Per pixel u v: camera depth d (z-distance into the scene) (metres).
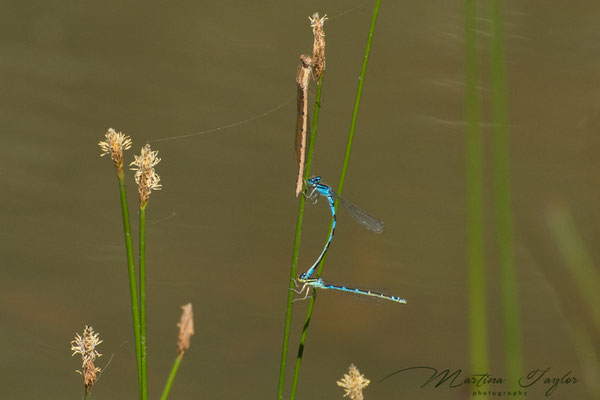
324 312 11.73
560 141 14.55
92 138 14.45
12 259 12.49
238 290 12.12
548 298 11.79
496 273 12.48
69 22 16.88
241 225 13.09
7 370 10.79
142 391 5.26
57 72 15.67
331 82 15.80
